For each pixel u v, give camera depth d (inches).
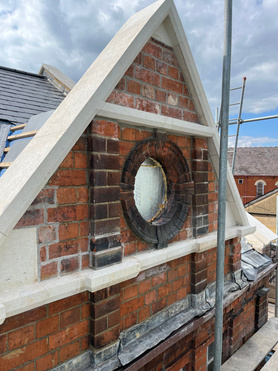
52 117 98.2
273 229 470.6
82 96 92.8
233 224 178.5
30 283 81.8
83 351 96.9
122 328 109.7
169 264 130.0
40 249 83.7
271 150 1446.9
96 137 93.1
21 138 137.9
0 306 69.6
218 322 117.6
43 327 86.0
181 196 132.1
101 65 101.2
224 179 112.7
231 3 106.6
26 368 82.8
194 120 136.3
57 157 81.4
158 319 124.7
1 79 210.8
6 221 72.4
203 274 145.6
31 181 76.7
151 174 136.9
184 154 134.2
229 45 108.1
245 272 190.2
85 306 96.5
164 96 119.5
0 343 77.2
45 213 84.7
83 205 94.2
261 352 188.9
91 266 95.3
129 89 104.8
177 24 116.3
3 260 76.0
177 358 137.4
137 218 110.6
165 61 119.5
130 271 101.3
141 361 106.8
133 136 109.1
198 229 141.0
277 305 247.1
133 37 100.0
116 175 100.3
